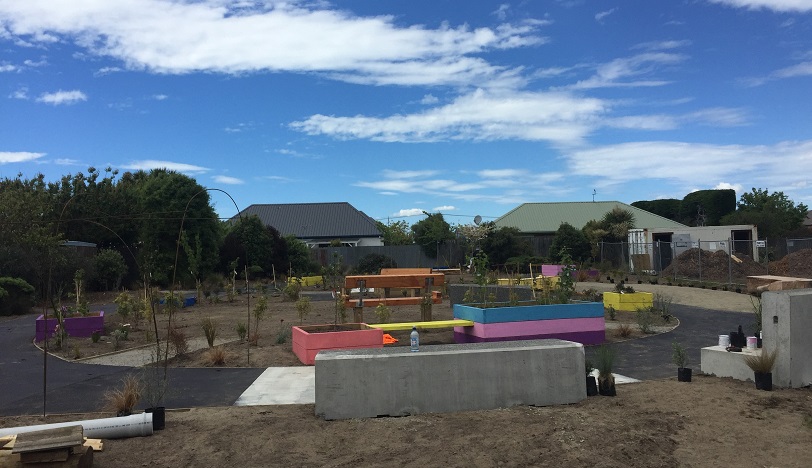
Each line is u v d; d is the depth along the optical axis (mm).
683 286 25359
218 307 20953
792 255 28766
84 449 4844
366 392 6371
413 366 6480
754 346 8586
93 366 10023
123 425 5723
